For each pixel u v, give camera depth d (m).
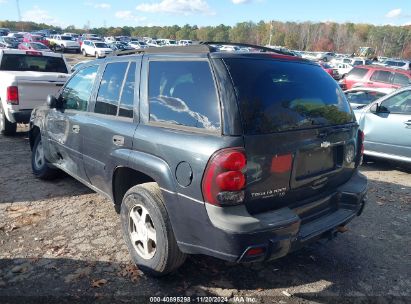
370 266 3.51
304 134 2.81
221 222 2.49
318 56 43.84
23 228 4.05
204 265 3.40
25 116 7.56
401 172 6.87
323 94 3.18
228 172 2.46
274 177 2.67
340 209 3.29
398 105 6.72
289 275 3.31
